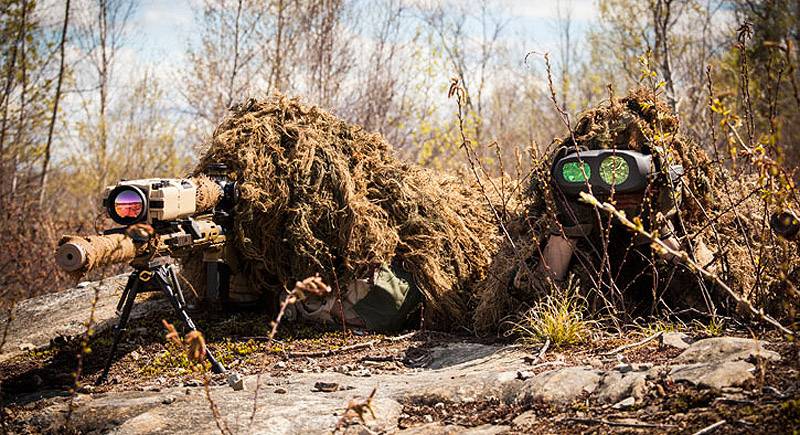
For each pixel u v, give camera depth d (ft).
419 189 20.85
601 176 16.16
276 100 21.47
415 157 46.42
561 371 12.26
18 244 30.66
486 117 60.08
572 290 17.34
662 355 13.08
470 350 16.65
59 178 48.16
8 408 14.10
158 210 14.87
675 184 16.65
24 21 34.35
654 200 16.55
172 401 13.34
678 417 10.18
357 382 14.46
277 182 19.53
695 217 17.80
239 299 19.86
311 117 21.17
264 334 18.72
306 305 19.48
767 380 10.59
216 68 45.27
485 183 24.02
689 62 47.73
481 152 51.80
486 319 18.47
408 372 15.88
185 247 16.29
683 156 17.49
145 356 17.19
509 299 18.20
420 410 12.39
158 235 15.26
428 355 16.99
